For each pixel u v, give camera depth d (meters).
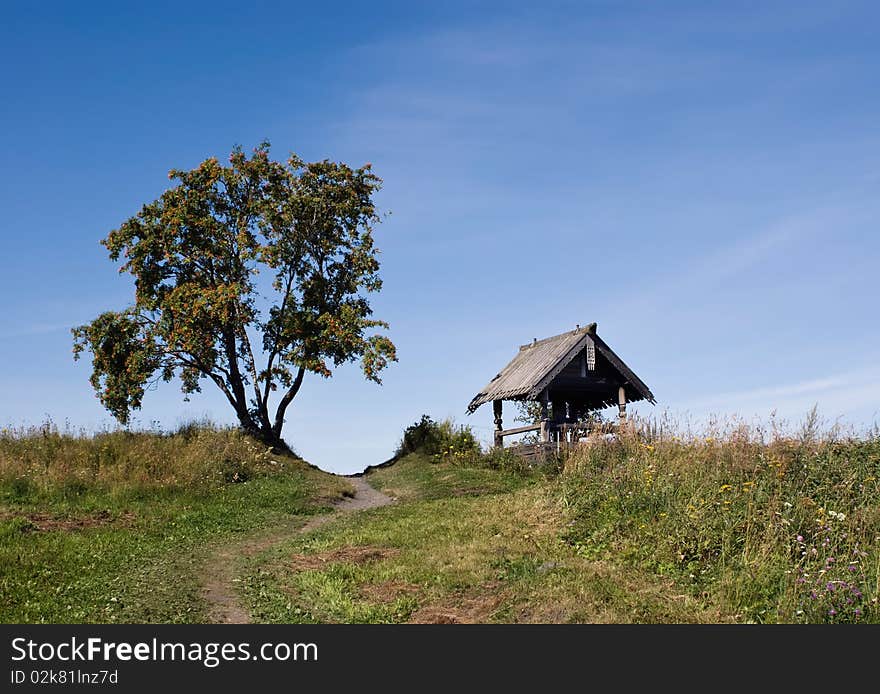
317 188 37.19
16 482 21.56
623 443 21.08
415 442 35.78
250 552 17.97
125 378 32.34
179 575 15.02
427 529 18.64
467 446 32.78
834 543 13.13
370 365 33.44
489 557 15.10
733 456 17.48
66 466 23.73
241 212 36.00
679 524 14.83
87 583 14.05
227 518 21.86
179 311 32.41
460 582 13.73
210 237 34.66
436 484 28.19
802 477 15.98
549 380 30.02
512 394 31.27
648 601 11.82
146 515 20.84
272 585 14.62
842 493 15.02
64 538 17.33
